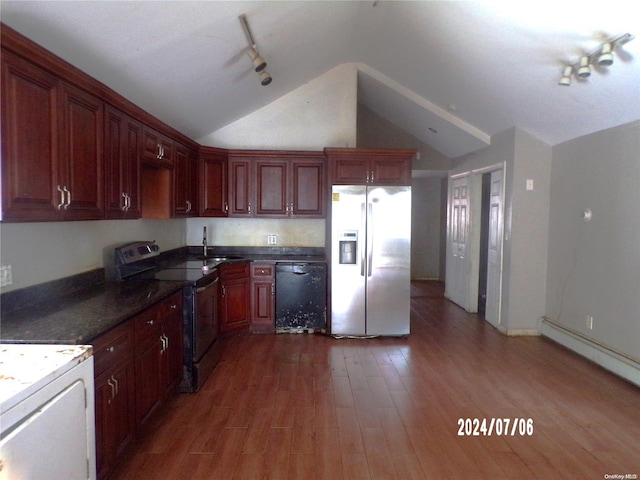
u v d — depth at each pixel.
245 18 2.68
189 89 3.35
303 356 3.82
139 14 2.11
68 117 2.00
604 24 2.41
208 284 3.38
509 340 4.33
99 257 2.94
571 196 4.02
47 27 1.91
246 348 4.03
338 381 3.26
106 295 2.48
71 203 2.03
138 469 2.13
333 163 4.34
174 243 4.60
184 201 3.96
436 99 4.77
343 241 4.36
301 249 5.02
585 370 3.49
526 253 4.44
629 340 3.30
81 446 1.46
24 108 1.69
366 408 2.81
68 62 2.11
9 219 1.62
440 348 4.07
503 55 3.20
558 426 2.58
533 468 2.16
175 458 2.23
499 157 4.71
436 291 7.11
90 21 1.99
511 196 4.43
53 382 1.29
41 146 1.80
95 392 1.74
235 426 2.57
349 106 4.98
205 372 3.24
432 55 3.82
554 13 2.51
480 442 2.41
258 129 4.95
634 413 2.75
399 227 4.35
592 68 2.82
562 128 3.89
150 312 2.38
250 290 4.48
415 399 2.95
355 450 2.32
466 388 3.14
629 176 3.28
